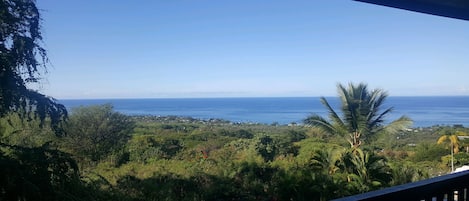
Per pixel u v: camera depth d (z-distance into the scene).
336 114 12.48
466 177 2.16
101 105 15.70
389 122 12.36
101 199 9.09
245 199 10.70
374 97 12.16
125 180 10.74
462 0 2.06
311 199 9.73
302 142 15.99
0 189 6.40
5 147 6.96
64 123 8.49
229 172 11.67
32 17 7.45
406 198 1.82
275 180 11.08
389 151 16.33
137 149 15.52
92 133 14.34
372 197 1.69
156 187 10.55
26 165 6.80
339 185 9.84
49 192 7.00
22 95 7.45
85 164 13.08
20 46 7.22
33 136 7.90
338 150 11.43
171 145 17.56
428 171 12.12
